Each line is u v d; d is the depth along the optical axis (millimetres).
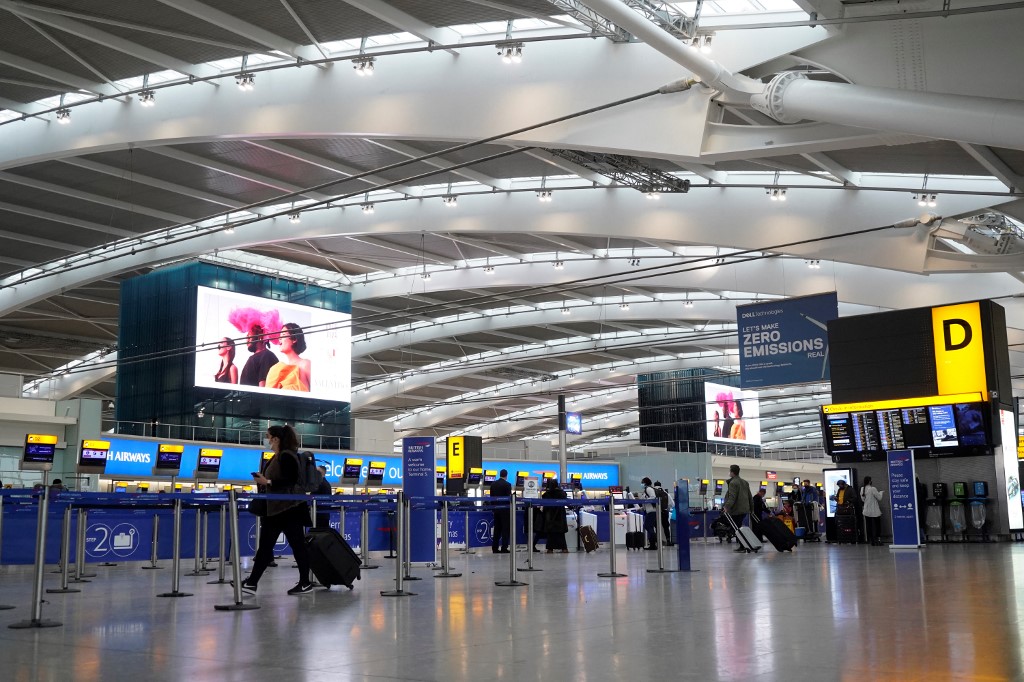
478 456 33719
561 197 26875
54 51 19719
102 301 41781
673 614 7254
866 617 6770
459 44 18250
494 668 4836
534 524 21078
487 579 11711
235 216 32125
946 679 4281
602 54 17281
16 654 5504
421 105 18891
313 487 9875
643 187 23594
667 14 14969
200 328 36531
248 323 38062
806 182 23844
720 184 24312
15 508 15008
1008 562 13508
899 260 23672
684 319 42281
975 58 12930
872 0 13742
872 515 22422
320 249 36344
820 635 5848
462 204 28266
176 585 9930
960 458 22609
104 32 18750
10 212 30219
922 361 22594
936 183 22234
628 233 25922
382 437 42750
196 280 36719
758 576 11477
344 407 41094
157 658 5312
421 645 5723
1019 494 23109
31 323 44250
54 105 22859
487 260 37594
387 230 29344
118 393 38406
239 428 37219
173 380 36688
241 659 5254
